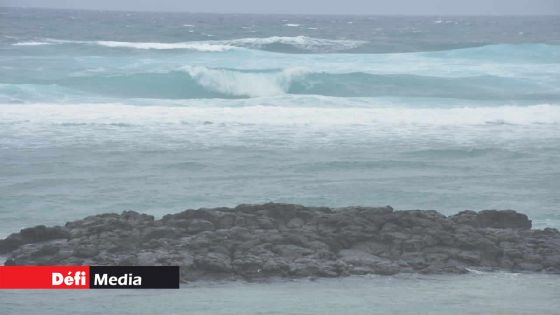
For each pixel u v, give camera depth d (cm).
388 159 7938
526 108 10725
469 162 7925
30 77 13288
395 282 4206
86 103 10838
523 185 7075
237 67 14600
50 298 3900
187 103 11012
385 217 4722
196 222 4638
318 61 15988
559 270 4466
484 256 4544
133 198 6475
